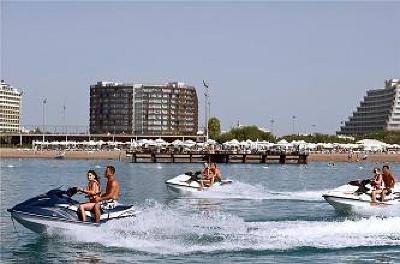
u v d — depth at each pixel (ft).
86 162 417.28
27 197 137.18
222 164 397.60
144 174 255.70
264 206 116.06
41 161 437.58
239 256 63.87
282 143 487.20
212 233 74.79
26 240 73.41
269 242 69.92
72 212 72.38
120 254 65.00
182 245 68.49
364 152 505.66
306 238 71.61
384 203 98.12
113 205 75.92
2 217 96.12
